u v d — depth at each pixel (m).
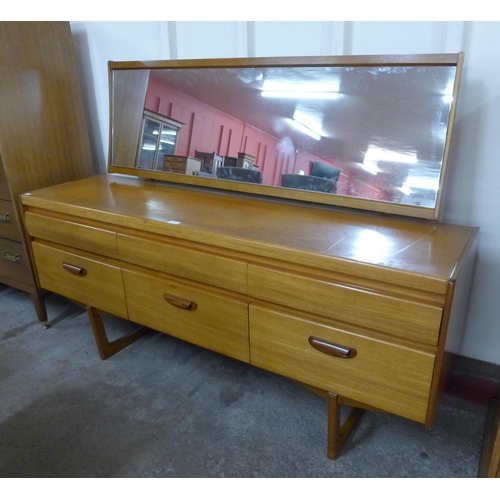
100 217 1.31
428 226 1.19
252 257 1.08
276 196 1.41
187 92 1.53
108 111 1.86
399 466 1.17
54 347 1.72
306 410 1.39
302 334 1.06
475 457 1.20
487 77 1.17
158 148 1.64
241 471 1.17
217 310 1.18
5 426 1.33
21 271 1.78
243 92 1.42
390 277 0.90
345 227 1.17
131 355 1.67
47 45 1.69
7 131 1.61
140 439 1.28
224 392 1.47
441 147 1.14
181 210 1.32
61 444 1.27
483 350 1.40
